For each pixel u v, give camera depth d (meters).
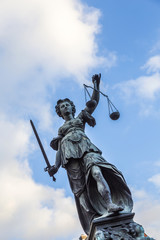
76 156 9.86
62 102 11.41
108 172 9.39
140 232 8.30
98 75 11.71
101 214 9.12
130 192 9.24
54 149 10.82
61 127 10.74
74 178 9.76
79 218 9.59
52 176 10.34
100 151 10.03
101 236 8.05
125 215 8.54
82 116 11.05
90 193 9.31
